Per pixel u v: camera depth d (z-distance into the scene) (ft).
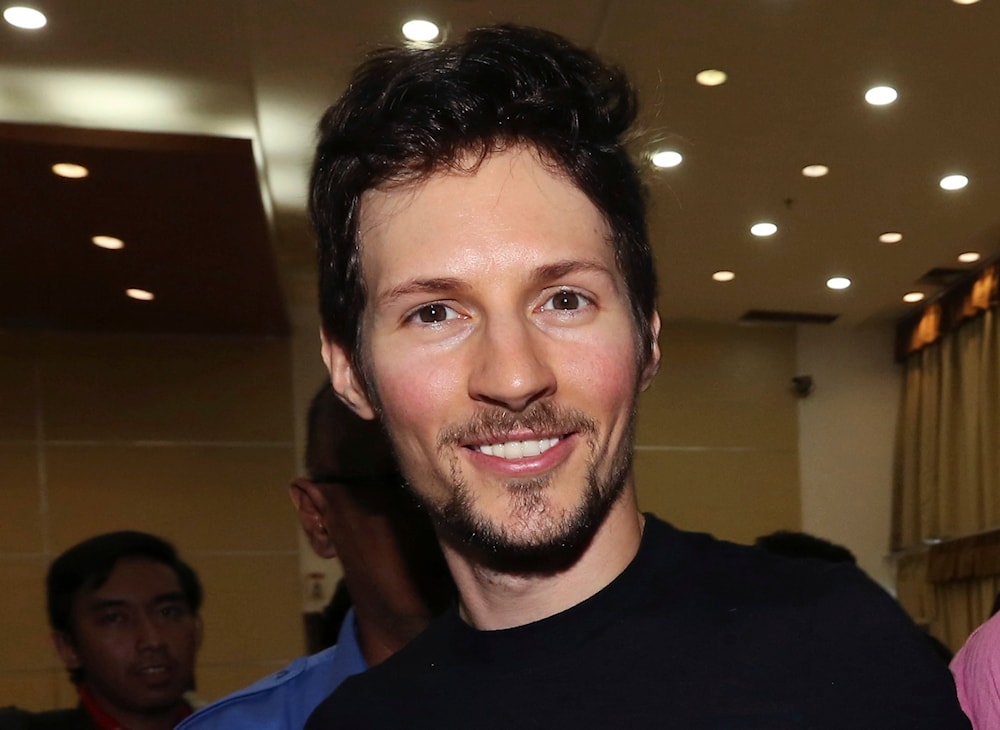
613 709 2.66
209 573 21.52
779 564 2.96
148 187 14.25
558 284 2.77
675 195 16.85
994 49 12.66
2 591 20.63
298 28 11.63
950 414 22.86
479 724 2.77
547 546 2.71
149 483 21.67
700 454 24.09
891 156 15.65
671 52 12.50
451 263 2.74
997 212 17.98
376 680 3.11
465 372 2.77
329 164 3.17
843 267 20.83
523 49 2.98
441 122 2.83
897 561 24.22
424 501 2.90
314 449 3.85
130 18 11.34
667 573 2.92
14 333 21.68
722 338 24.62
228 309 20.49
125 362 22.06
